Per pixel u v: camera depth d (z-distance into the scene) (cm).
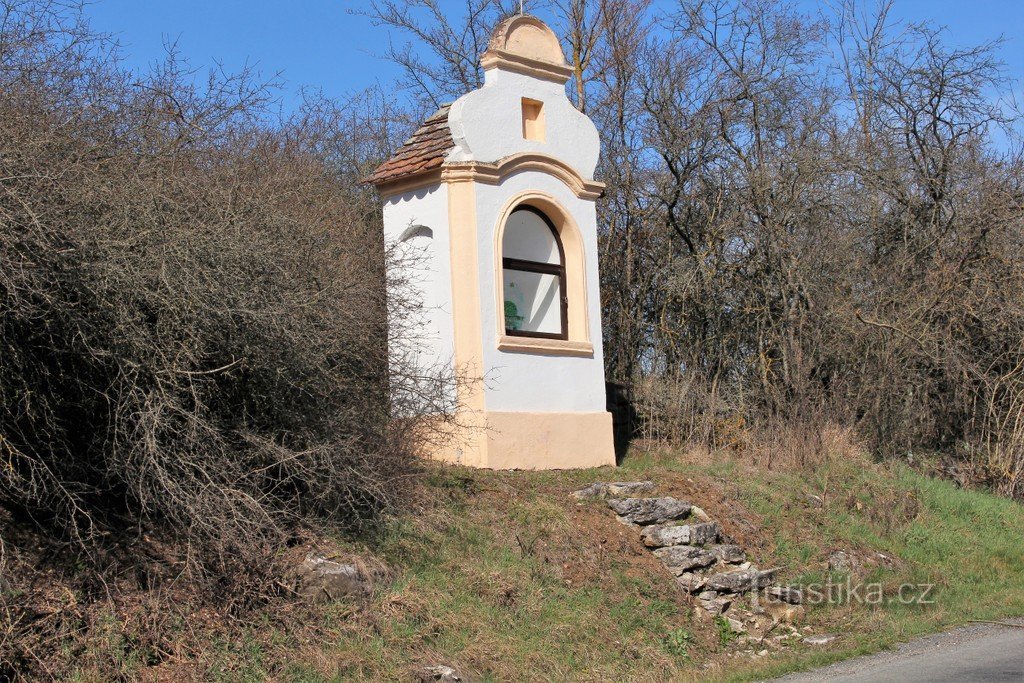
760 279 1858
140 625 791
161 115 1037
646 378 1797
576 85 2184
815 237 1884
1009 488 1795
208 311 883
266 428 983
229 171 1038
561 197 1445
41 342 836
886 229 1992
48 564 804
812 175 1861
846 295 1905
